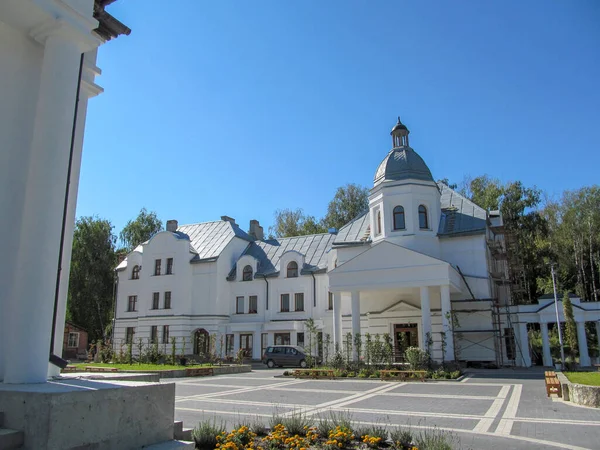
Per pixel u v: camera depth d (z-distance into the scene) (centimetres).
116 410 601
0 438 511
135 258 4672
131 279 4647
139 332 4366
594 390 1387
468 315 3183
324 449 829
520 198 5356
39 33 732
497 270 3853
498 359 3109
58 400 536
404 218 3425
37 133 695
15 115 743
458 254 3331
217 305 4200
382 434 912
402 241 3378
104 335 5431
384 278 2928
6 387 586
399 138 3719
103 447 579
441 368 2456
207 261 4291
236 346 4094
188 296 4297
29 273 645
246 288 4275
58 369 786
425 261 2847
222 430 892
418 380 2283
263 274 4212
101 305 5650
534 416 1246
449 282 2803
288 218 6556
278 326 3962
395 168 3534
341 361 2748
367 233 3781
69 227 826
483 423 1148
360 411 1343
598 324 3166
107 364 3011
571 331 2852
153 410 655
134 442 621
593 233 5156
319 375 2512
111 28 923
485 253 3278
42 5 698
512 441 945
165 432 672
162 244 4491
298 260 4112
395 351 3297
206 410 1365
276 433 884
